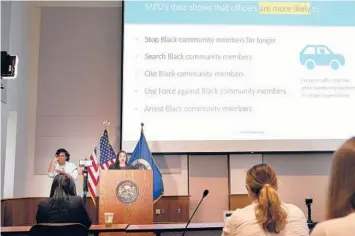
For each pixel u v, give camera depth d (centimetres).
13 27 542
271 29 565
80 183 563
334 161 105
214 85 555
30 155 578
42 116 587
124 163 486
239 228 183
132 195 391
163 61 558
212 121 551
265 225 178
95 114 591
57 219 277
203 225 302
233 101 554
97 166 527
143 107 550
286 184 575
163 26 563
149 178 396
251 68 559
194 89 554
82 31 602
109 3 609
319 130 552
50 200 280
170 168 572
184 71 557
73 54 599
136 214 388
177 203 559
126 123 548
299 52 563
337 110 556
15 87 545
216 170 577
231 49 562
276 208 179
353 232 96
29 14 594
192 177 573
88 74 597
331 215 103
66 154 517
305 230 183
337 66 562
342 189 102
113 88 597
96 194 532
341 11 573
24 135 568
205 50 561
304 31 566
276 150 548
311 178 578
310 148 548
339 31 568
